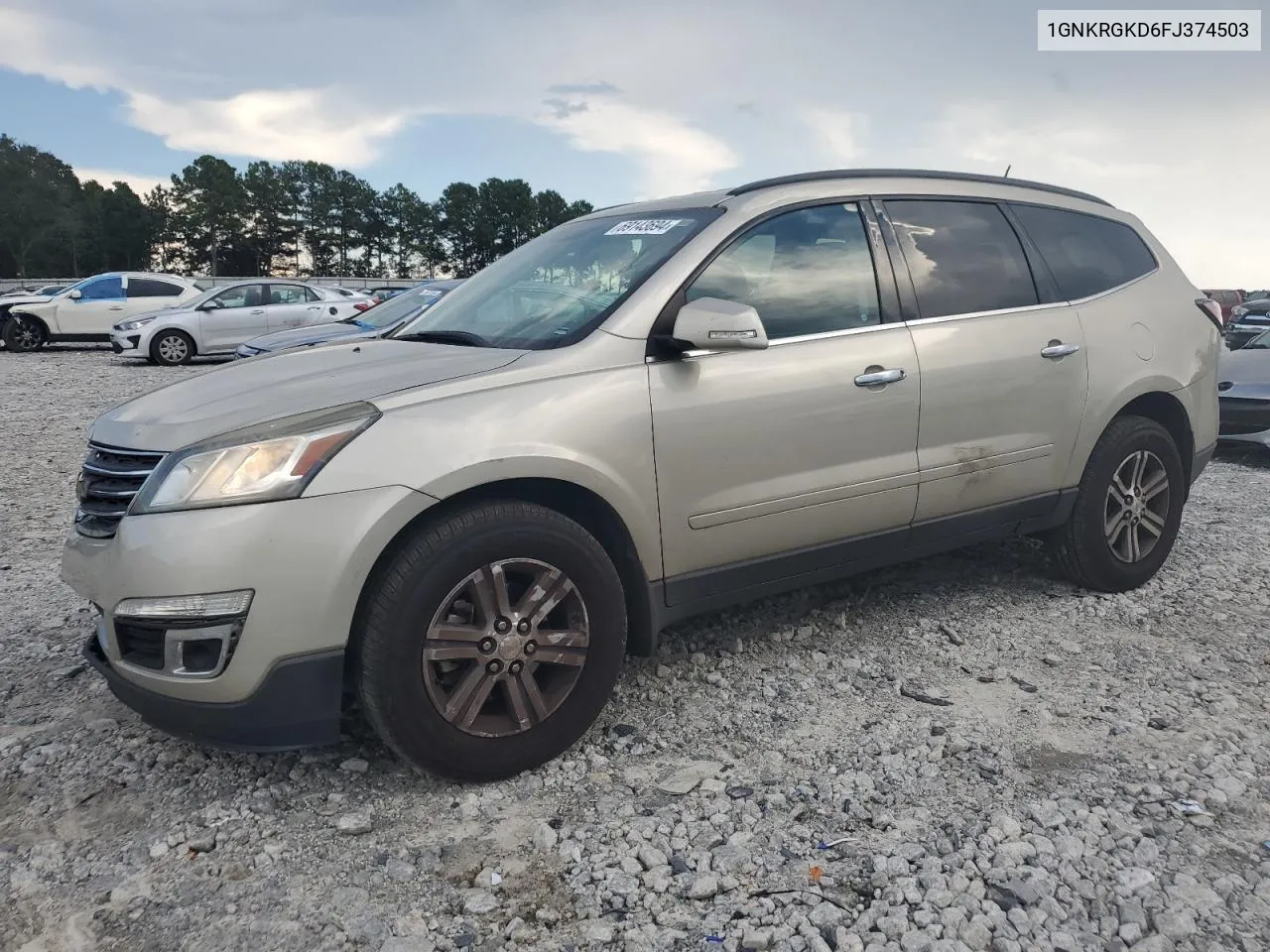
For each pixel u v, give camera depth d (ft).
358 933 7.16
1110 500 14.29
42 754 9.84
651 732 10.34
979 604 14.17
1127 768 9.38
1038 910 7.23
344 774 9.49
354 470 8.43
